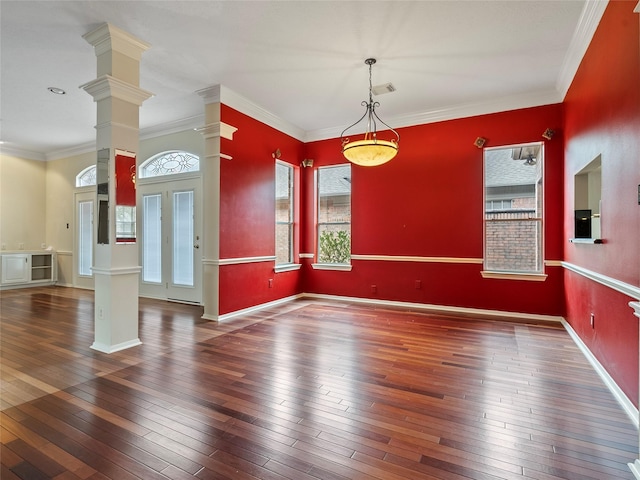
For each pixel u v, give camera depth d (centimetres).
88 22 307
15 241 732
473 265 502
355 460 177
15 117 542
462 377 279
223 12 295
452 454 182
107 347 334
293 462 176
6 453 181
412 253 541
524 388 259
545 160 457
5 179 716
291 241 626
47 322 444
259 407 231
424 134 531
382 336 389
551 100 451
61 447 187
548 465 174
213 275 459
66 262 753
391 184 556
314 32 325
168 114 540
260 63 382
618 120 246
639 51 211
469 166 502
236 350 343
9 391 253
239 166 486
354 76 412
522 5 284
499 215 493
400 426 209
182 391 254
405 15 298
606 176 272
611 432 202
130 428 205
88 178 726
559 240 451
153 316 483
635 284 217
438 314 493
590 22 295
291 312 508
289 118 559
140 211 624
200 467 172
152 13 295
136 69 340
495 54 361
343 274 598
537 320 458
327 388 260
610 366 264
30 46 344
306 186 630
